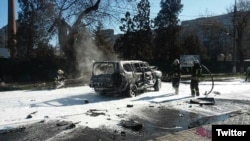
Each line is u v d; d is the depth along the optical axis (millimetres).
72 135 9062
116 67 16344
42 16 34656
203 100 15031
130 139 8734
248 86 23094
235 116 11484
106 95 17484
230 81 29141
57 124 10211
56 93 18875
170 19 53469
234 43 50281
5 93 19500
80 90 20422
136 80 17156
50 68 35750
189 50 53969
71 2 33750
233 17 51594
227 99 15930
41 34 35438
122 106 13758
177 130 9773
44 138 8797
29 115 11484
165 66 46344
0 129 9648
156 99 15812
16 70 35500
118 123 10500
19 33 38969
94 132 9375
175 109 13117
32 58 36062
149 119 11250
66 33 33875
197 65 17109
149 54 49281
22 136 9000
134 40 48219
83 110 12773
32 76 35812
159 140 8273
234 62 48875
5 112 12422
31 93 19141
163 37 53219
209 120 11148
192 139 8320
